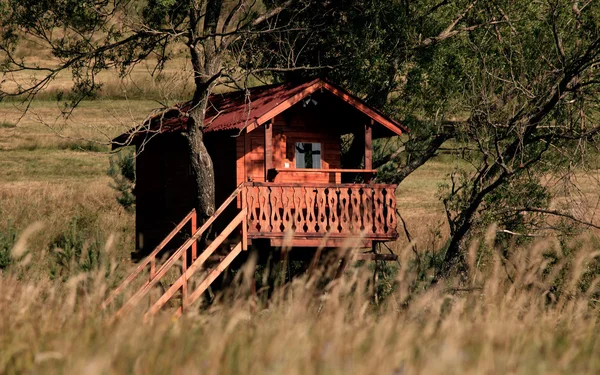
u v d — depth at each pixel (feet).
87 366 58.80
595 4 214.07
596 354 80.23
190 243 177.99
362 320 92.43
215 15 215.72
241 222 189.98
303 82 218.18
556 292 157.48
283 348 70.33
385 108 256.32
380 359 65.67
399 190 466.29
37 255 236.84
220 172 220.84
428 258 226.79
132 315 86.74
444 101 245.24
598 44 185.37
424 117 250.57
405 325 90.53
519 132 187.32
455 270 194.29
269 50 237.45
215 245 182.09
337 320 83.05
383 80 247.91
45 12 216.33
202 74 205.57
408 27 249.34
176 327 84.17
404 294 112.47
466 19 252.83
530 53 220.43
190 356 69.21
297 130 218.59
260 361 67.36
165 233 249.34
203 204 205.26
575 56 189.67
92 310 89.51
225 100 239.09
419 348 74.84
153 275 193.06
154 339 73.61
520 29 226.99
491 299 109.70
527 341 81.00
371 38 249.34
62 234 315.17
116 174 365.81
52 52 220.64
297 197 193.26
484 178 204.85
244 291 111.24
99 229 327.06
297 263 230.07
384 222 200.85
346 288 100.42
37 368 65.16
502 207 202.69
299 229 192.44
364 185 199.52
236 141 213.05
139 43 222.89
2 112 650.43
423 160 251.19
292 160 218.18
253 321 97.55
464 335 82.33
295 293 97.76
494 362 67.92
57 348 70.03
